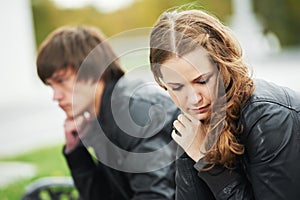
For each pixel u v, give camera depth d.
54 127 20.80
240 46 4.56
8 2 28.67
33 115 24.02
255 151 4.45
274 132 4.38
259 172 4.45
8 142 19.08
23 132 20.59
